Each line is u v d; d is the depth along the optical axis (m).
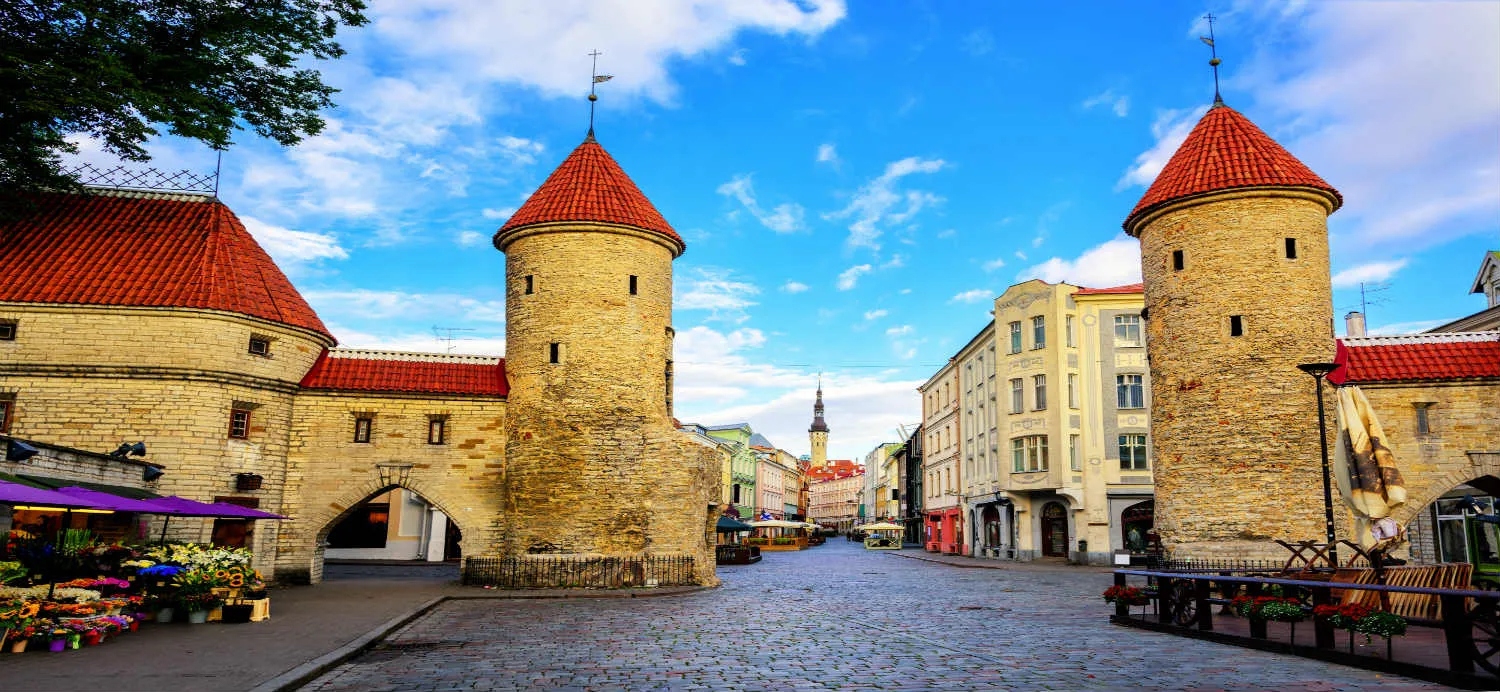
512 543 27.80
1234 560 23.61
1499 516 23.19
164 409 24.83
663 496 28.28
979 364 53.78
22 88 21.83
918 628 16.81
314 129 26.86
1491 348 25.45
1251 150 25.83
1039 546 46.25
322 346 29.22
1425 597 14.77
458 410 29.09
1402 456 24.91
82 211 27.55
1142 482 43.69
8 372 24.56
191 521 24.44
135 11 23.50
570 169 30.67
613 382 28.34
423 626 17.28
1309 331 24.45
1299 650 12.73
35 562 15.45
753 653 13.45
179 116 23.47
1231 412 24.31
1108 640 14.89
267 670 11.20
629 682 10.98
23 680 10.41
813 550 73.69
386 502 47.06
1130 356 44.88
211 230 27.81
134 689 9.89
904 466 95.44
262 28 24.55
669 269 30.92
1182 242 25.83
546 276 28.97
